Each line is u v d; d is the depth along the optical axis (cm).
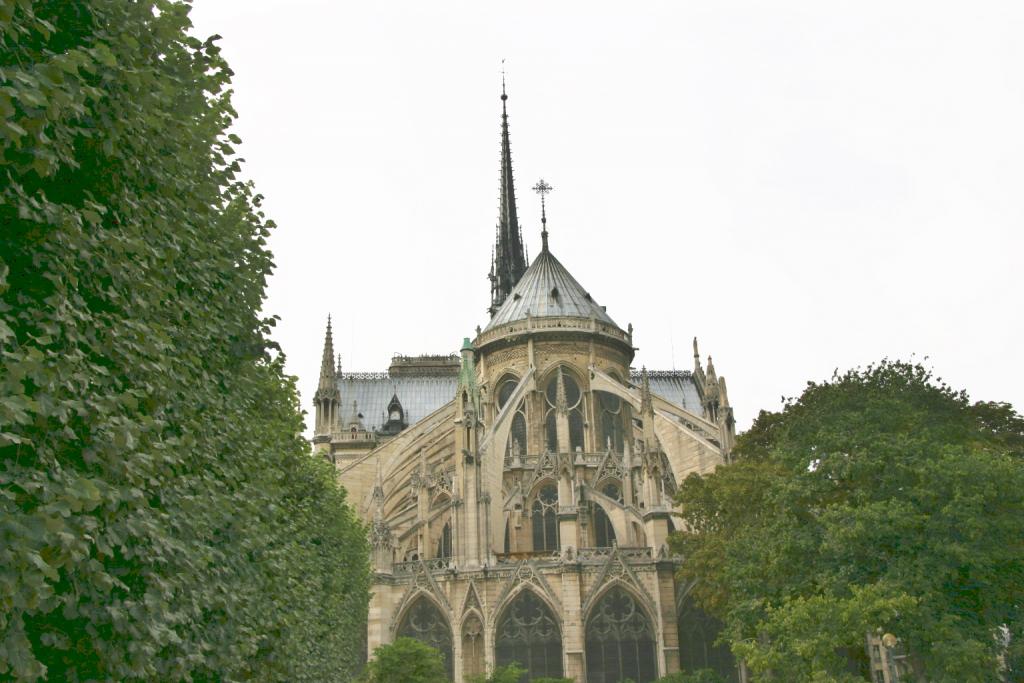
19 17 1416
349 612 5347
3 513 1158
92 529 1421
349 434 12288
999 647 4238
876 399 4741
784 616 4134
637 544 8069
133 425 1583
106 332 1670
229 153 2639
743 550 5016
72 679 1558
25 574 1168
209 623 2133
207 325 2347
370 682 6209
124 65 1833
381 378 14075
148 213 1980
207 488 2155
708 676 6675
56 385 1366
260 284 2894
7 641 1183
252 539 2444
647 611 7425
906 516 4053
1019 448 5609
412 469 9688
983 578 3947
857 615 3806
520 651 7406
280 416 3484
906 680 4088
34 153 1369
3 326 1180
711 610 6109
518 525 8550
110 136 1728
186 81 2322
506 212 15625
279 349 2825
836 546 4200
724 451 8212
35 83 1291
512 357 10169
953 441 4878
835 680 3769
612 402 10119
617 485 8944
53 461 1377
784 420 6088
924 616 3888
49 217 1449
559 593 7456
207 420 2291
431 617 7669
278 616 2695
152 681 1762
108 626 1562
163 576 1752
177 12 2183
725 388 8569
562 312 10306
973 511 3975
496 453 8781
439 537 8388
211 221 2575
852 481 4525
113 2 1862
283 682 3067
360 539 6006
